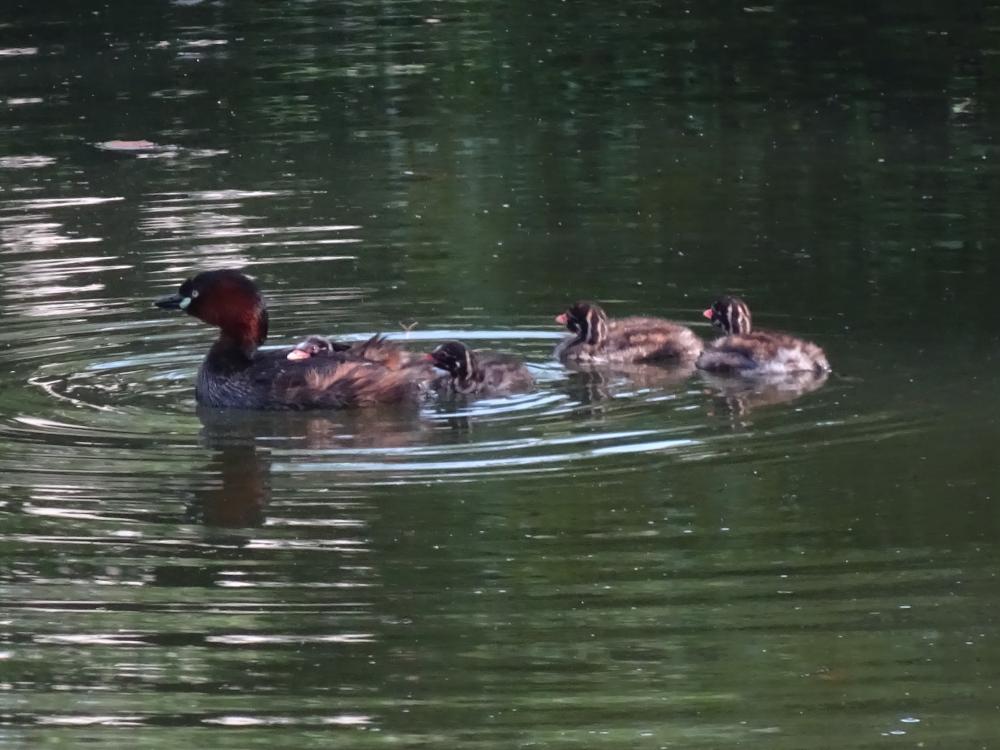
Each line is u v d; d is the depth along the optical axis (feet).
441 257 60.08
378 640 31.81
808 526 36.35
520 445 41.98
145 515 37.65
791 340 47.50
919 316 52.08
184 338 51.98
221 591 33.86
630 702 29.40
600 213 65.62
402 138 79.36
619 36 100.94
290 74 93.71
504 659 31.07
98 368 49.21
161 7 114.21
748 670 30.37
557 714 29.12
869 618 32.22
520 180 71.05
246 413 45.52
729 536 35.81
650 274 57.57
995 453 40.06
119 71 94.99
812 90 86.43
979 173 69.31
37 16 111.96
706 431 42.60
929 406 43.70
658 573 34.35
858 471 39.34
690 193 68.08
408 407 45.75
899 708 28.96
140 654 31.48
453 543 35.88
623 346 49.65
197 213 66.44
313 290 56.49
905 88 85.87
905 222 62.80
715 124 80.28
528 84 89.92
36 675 30.73
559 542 35.83
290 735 28.58
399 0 114.93
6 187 71.15
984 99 82.89
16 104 87.51
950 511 36.78
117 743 28.30
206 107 86.22
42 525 36.99
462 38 102.06
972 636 31.30
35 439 42.78
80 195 69.56
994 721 28.43
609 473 39.78
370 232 63.57
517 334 52.39
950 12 102.78
